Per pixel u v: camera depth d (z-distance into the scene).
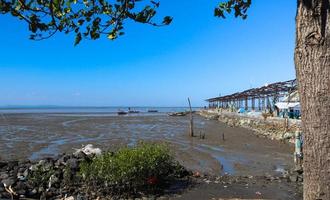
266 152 28.95
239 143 35.06
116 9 4.96
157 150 15.26
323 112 3.66
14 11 4.51
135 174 13.73
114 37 5.10
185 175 17.34
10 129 49.53
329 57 3.66
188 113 129.25
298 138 19.84
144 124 64.81
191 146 32.03
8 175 14.50
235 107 88.50
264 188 15.55
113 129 51.59
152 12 4.88
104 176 13.60
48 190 13.69
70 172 14.30
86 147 18.02
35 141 34.91
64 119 81.06
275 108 55.94
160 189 14.66
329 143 3.64
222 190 14.97
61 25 4.92
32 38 4.71
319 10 3.67
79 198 13.13
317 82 3.68
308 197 3.77
